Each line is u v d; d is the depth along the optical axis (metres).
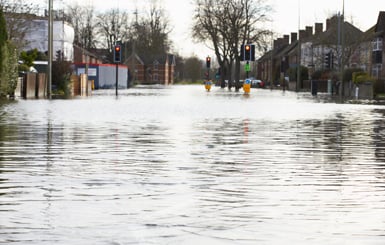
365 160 18.23
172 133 26.17
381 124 32.41
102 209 11.32
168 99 65.31
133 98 67.19
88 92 81.81
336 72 113.19
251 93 97.50
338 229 10.05
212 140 23.50
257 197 12.53
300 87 134.62
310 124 32.12
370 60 128.00
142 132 26.47
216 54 130.00
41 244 9.05
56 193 12.76
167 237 9.51
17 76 58.72
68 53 116.00
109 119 34.00
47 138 23.52
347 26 120.88
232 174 15.39
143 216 10.83
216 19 126.88
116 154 19.05
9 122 31.03
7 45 55.72
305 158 18.59
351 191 13.25
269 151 20.25
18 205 11.60
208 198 12.39
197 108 47.03
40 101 54.44
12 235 9.52
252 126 30.33
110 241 9.24
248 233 9.78
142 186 13.62
